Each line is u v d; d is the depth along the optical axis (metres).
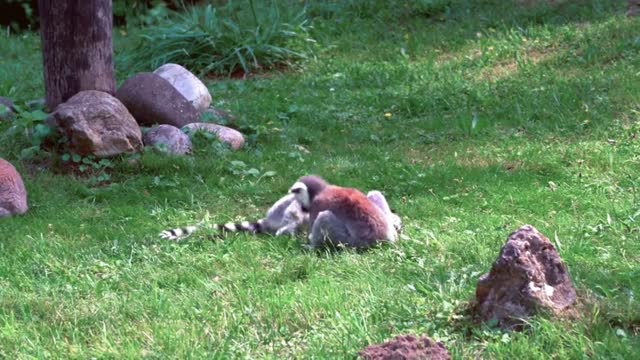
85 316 7.77
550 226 9.63
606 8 18.53
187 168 12.10
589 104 13.91
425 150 13.09
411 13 20.27
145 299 8.06
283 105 15.33
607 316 7.07
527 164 11.95
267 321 7.45
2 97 14.38
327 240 9.09
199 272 8.81
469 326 7.04
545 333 6.69
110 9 13.33
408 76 16.50
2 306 8.02
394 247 9.08
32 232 10.05
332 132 14.10
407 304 7.54
